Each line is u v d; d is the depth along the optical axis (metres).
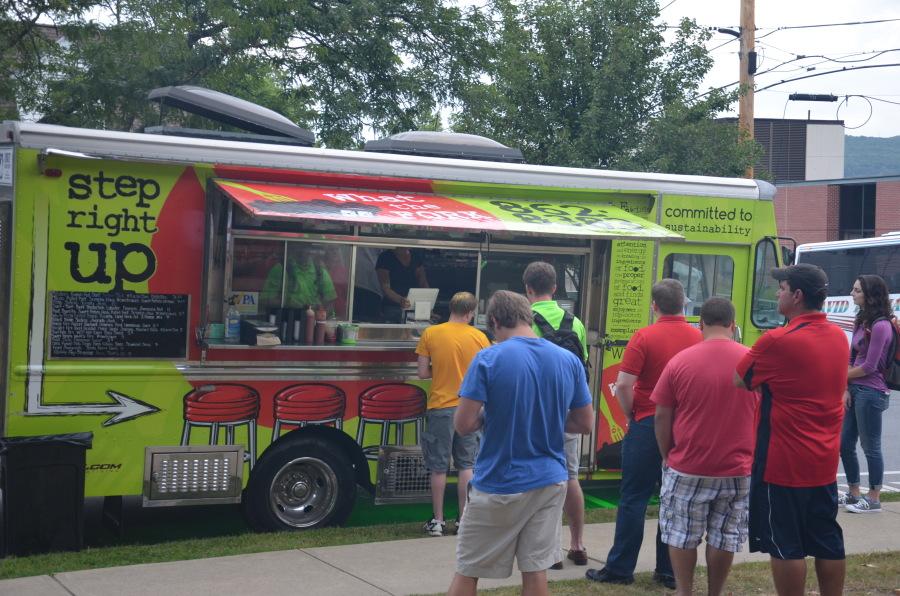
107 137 6.41
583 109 18.98
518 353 4.45
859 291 7.80
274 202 6.34
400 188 7.41
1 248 6.25
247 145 6.86
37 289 6.27
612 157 18.47
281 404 6.94
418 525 7.22
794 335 4.85
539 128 18.73
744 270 8.80
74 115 14.41
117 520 6.85
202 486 6.70
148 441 6.56
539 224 7.00
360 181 7.27
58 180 6.32
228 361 6.76
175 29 13.80
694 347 5.18
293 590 5.60
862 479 10.23
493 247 7.86
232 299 6.95
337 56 16.22
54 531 6.20
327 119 16.14
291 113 16.48
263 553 6.33
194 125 14.02
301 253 7.21
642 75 18.75
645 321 8.38
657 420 5.26
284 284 7.15
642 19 19.06
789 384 4.86
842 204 34.62
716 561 5.19
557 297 8.21
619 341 8.28
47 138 6.26
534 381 4.43
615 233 7.06
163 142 6.58
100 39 14.27
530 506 4.41
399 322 7.58
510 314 4.59
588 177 8.10
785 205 35.97
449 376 6.88
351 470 7.16
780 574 4.93
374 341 7.39
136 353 6.52
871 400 7.82
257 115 7.75
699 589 5.84
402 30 16.86
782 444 4.88
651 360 5.80
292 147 7.04
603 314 8.23
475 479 4.48
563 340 6.28
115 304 6.46
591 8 19.05
